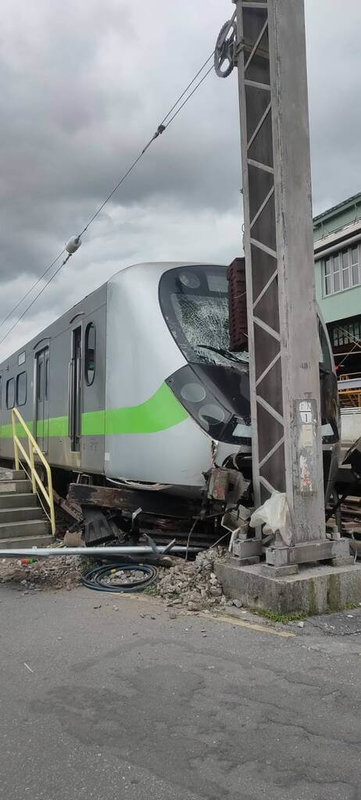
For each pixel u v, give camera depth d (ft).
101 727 10.58
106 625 15.92
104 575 20.95
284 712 10.97
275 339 18.40
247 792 8.64
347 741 9.95
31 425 40.04
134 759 9.55
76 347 30.55
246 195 19.36
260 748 9.78
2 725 10.75
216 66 21.40
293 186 17.69
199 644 14.37
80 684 12.38
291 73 17.88
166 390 20.84
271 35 17.97
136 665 13.23
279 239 17.54
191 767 9.29
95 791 8.75
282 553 16.58
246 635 14.92
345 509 30.58
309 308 17.71
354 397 76.64
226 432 19.99
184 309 22.57
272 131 18.04
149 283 23.02
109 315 24.53
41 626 16.07
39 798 8.63
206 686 12.10
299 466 17.19
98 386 25.54
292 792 8.63
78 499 23.38
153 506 21.80
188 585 18.62
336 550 17.57
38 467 38.06
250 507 20.11
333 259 92.79
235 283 20.40
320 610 16.42
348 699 11.44
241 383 21.15
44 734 10.39
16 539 26.81
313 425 17.48
